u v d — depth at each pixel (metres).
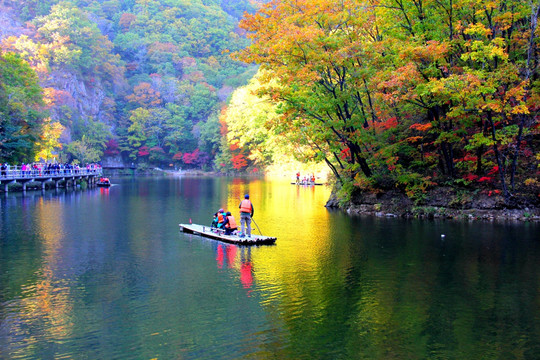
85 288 11.63
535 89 21.38
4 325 9.20
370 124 27.66
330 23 22.72
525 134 21.84
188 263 14.16
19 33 101.56
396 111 26.44
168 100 116.50
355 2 23.00
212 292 11.27
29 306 10.30
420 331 8.91
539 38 21.42
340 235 18.84
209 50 148.62
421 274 12.72
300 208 29.25
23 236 18.70
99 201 33.84
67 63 97.44
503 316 9.62
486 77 20.31
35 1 120.31
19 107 45.34
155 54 133.00
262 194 40.44
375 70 22.52
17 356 7.88
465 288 11.44
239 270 13.30
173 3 166.38
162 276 12.70
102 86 113.38
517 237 17.70
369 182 25.78
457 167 24.98
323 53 21.17
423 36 21.88
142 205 30.94
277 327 9.09
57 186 48.50
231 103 87.81
